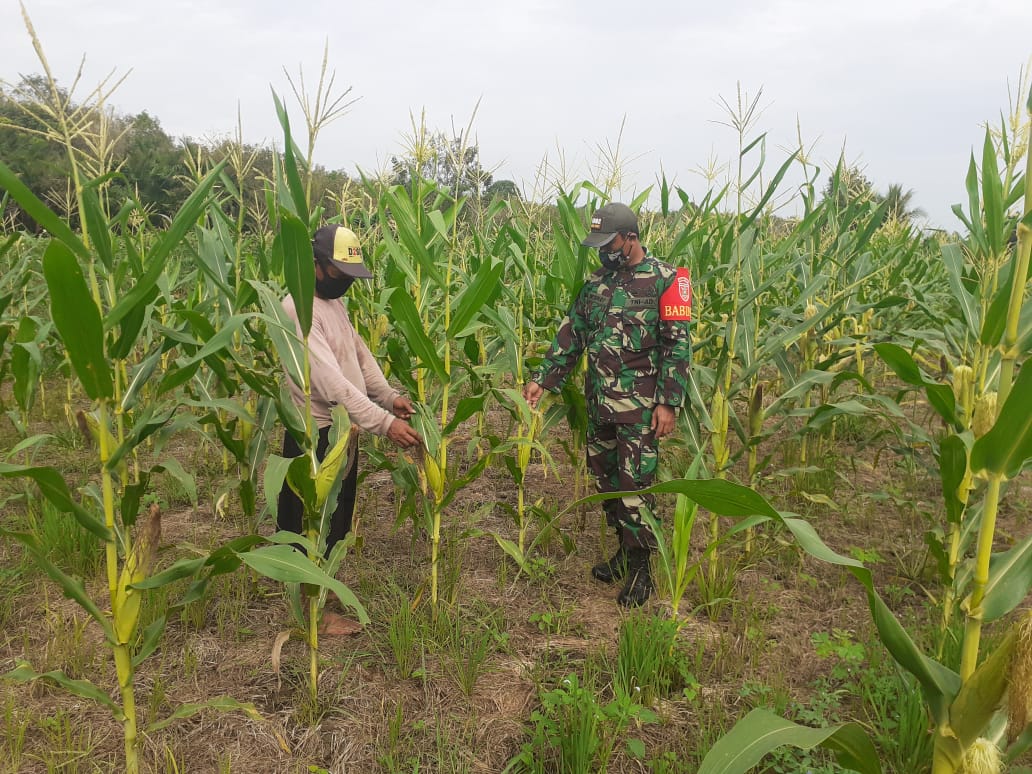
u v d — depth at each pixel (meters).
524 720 2.82
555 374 4.08
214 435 4.84
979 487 2.91
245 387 4.80
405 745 2.63
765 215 4.74
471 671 2.96
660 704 2.90
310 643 2.78
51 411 6.73
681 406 3.75
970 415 2.92
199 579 2.36
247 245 5.67
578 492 5.30
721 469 3.99
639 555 3.79
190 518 4.68
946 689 1.71
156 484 5.12
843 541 4.57
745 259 4.13
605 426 3.95
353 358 3.38
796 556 4.21
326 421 3.28
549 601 3.78
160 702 2.74
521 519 4.16
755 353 4.06
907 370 2.82
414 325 3.18
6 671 2.97
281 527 3.44
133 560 2.11
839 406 3.65
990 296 2.92
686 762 2.57
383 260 5.80
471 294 3.21
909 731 2.54
